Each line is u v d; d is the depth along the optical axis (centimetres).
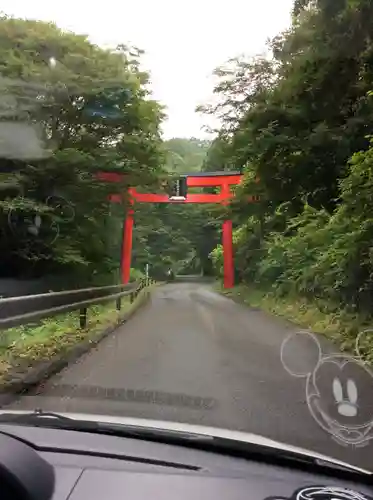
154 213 4544
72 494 235
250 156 1928
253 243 3394
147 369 855
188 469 285
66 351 948
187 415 595
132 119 1769
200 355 996
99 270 2227
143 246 5169
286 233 2466
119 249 3030
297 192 1925
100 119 1697
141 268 5356
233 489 260
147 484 254
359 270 1318
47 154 1552
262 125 1748
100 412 602
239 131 2008
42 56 1634
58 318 1416
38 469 234
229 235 3962
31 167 1576
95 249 2028
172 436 334
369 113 1462
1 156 1543
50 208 1590
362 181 1247
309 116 1655
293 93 1616
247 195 2409
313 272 1773
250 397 681
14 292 1739
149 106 1819
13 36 1591
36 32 1606
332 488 279
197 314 1970
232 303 2734
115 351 1040
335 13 1341
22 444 254
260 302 2533
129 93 1656
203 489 255
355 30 1331
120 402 649
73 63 1620
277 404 652
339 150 1599
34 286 1809
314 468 311
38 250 1692
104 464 277
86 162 1630
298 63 1541
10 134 1530
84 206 1778
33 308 920
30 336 1066
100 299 1502
